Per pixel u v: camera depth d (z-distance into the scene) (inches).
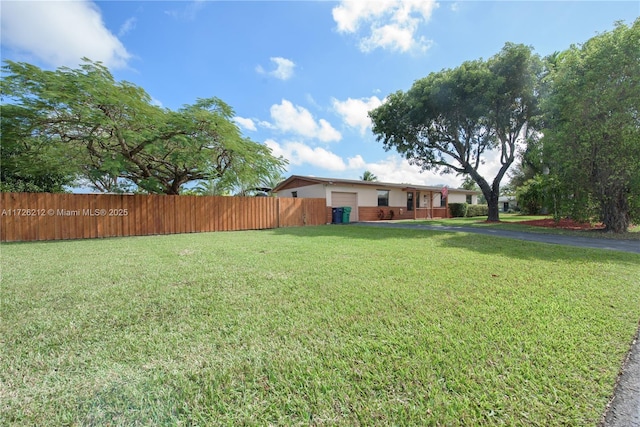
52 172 475.8
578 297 117.7
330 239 320.5
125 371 69.3
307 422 53.5
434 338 82.9
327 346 79.7
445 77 528.1
